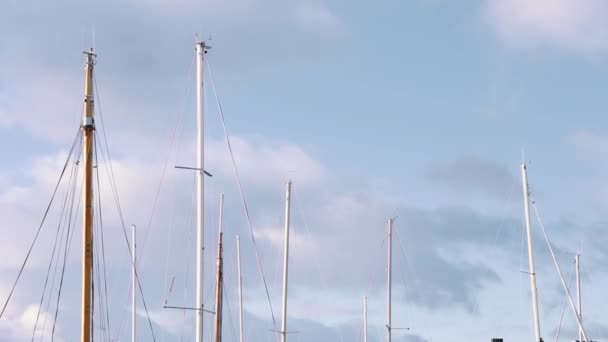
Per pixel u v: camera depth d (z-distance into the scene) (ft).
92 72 146.72
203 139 163.73
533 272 227.20
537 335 224.12
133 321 240.12
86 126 145.69
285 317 222.89
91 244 143.54
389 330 264.72
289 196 229.86
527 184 230.89
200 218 161.07
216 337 228.63
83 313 141.69
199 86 165.48
